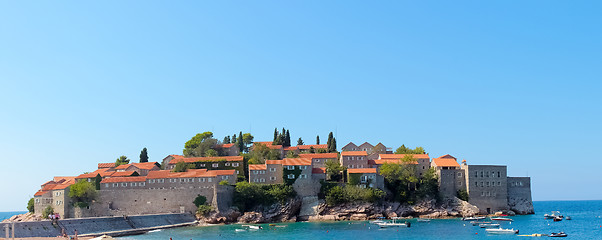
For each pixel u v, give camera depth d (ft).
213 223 610.65
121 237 473.67
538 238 476.54
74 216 596.29
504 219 654.94
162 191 631.97
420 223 611.47
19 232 406.00
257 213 640.17
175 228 564.71
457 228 555.28
